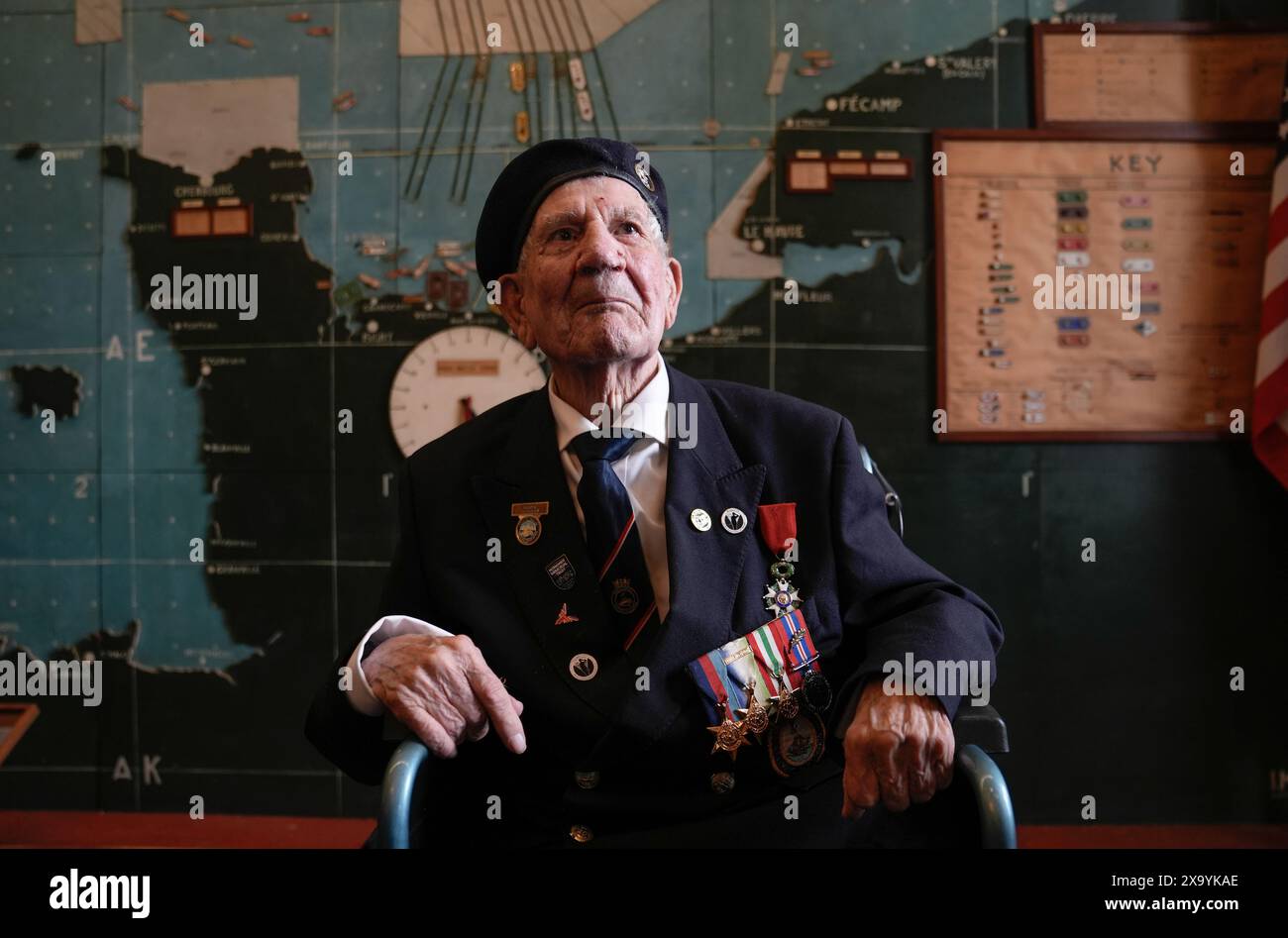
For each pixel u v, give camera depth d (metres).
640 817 0.87
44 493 2.34
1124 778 2.23
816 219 2.26
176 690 2.31
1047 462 2.26
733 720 0.87
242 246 2.31
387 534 2.29
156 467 2.33
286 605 2.30
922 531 2.25
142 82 2.33
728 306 2.26
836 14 2.26
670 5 2.27
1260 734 2.23
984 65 2.26
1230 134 2.24
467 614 0.94
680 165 2.26
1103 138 2.23
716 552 0.92
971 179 2.24
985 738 0.82
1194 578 2.24
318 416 2.30
